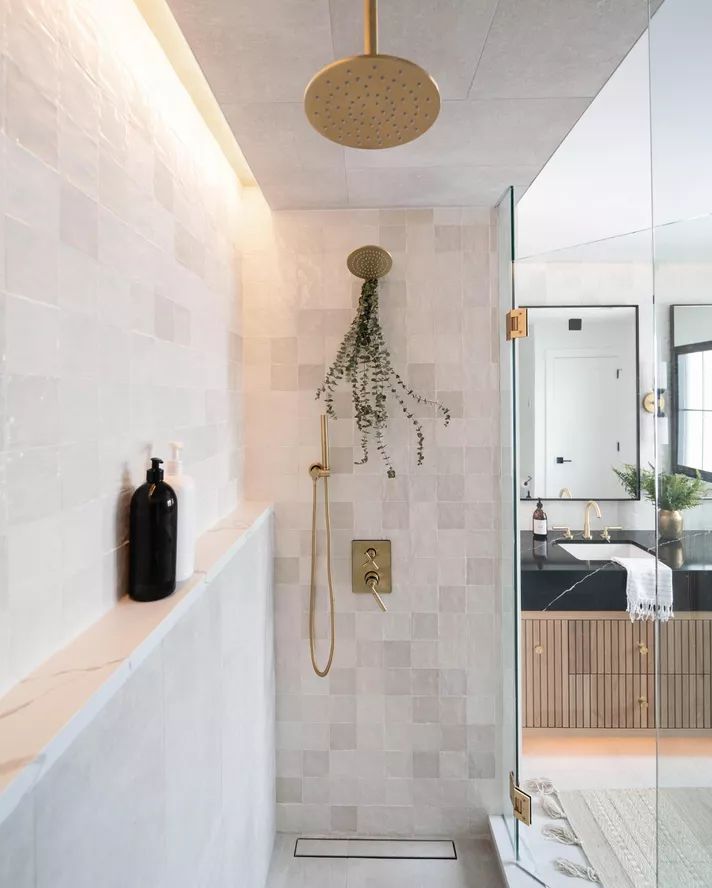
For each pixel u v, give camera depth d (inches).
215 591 45.4
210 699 44.1
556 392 63.4
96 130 31.7
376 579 70.5
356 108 30.1
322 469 69.5
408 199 67.1
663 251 39.7
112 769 27.4
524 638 67.0
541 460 64.7
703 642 40.2
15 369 24.1
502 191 64.9
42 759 19.0
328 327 70.4
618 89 56.1
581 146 67.5
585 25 37.0
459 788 71.7
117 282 34.5
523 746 66.0
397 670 71.7
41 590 26.1
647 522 63.4
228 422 63.0
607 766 64.8
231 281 64.2
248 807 56.6
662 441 41.9
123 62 35.5
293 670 72.2
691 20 34.7
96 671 25.5
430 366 70.1
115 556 34.1
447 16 36.1
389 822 71.8
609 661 65.9
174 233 45.0
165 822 34.6
